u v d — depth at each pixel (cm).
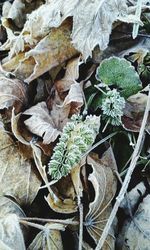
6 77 21
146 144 20
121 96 20
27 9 24
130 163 20
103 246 19
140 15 22
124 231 19
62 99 21
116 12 21
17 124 20
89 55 20
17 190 19
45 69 21
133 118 20
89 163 19
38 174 20
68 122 19
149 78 21
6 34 24
